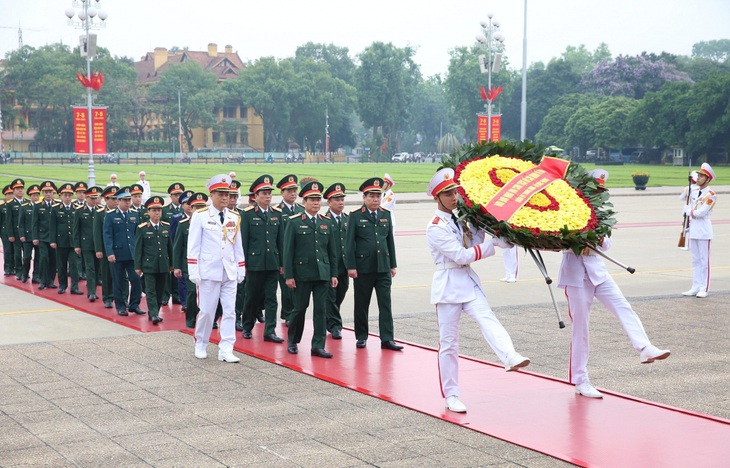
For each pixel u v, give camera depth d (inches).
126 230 502.3
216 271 376.2
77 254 590.6
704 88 3442.4
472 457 241.3
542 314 485.1
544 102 4562.0
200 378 342.0
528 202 285.0
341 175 2659.9
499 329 282.0
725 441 254.2
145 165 3602.4
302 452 246.1
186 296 507.8
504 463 235.9
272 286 425.1
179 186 569.0
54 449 250.8
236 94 4576.8
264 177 432.5
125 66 4338.1
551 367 357.7
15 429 271.7
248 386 328.5
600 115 3956.7
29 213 647.8
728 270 690.8
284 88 4554.6
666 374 343.9
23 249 650.2
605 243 307.1
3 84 4180.6
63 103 4092.0
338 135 5142.7
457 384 292.8
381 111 5083.7
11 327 462.6
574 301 306.7
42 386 328.2
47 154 4065.0
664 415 283.1
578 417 281.4
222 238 378.3
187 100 4318.4
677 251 824.3
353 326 461.7
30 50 4274.1
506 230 276.5
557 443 253.1
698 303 522.3
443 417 281.4
